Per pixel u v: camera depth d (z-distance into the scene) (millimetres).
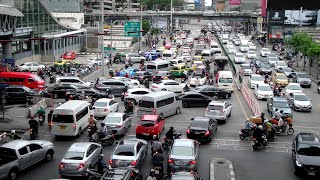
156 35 134250
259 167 24531
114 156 23047
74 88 45031
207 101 41688
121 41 105500
